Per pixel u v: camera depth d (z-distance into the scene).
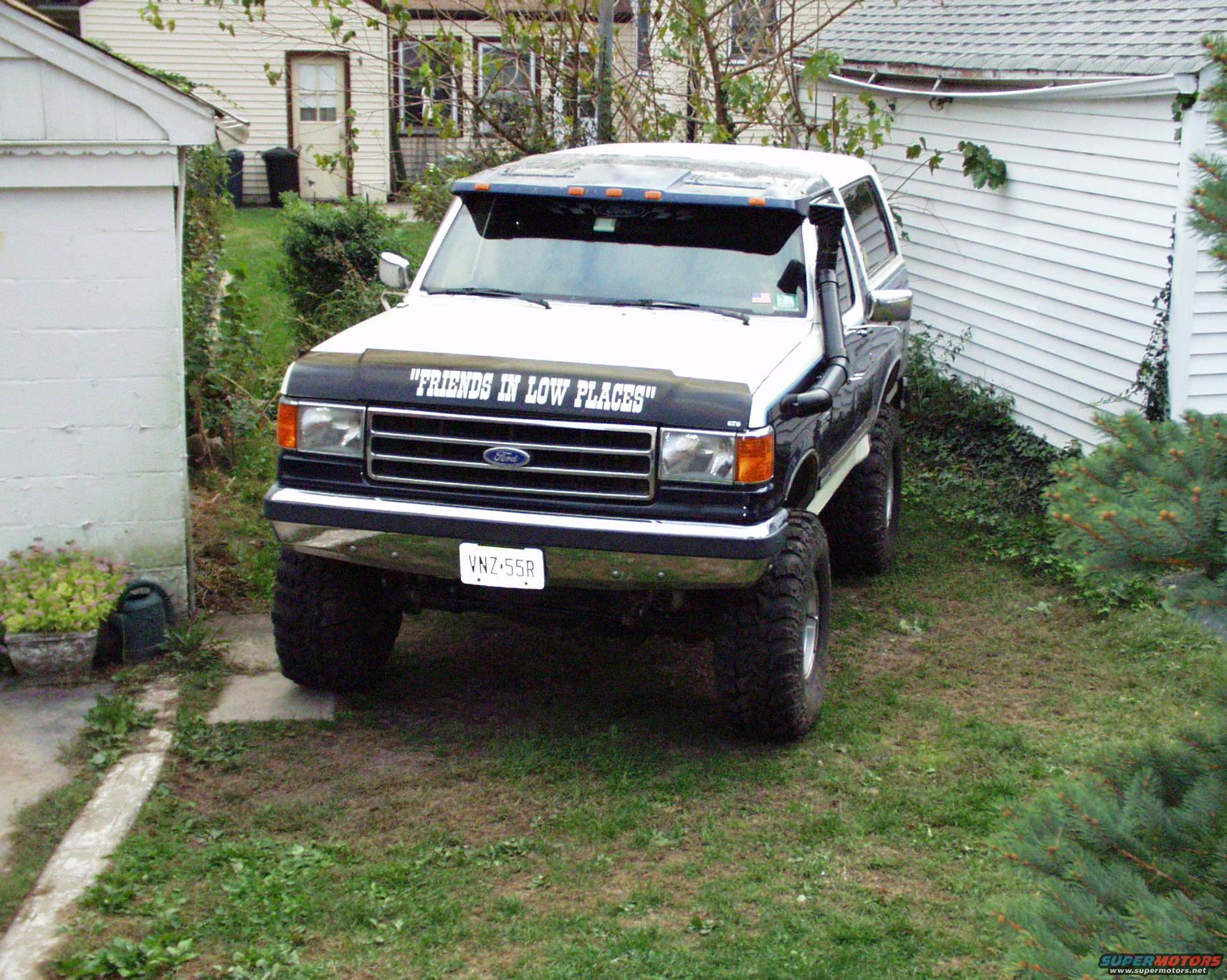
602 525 4.78
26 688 5.72
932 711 5.89
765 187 6.06
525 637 6.64
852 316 6.57
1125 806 3.10
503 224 6.21
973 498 9.10
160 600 6.06
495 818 4.82
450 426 4.93
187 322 8.82
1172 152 8.27
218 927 4.06
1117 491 3.24
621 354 5.07
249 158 22.20
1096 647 6.73
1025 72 9.52
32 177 5.68
